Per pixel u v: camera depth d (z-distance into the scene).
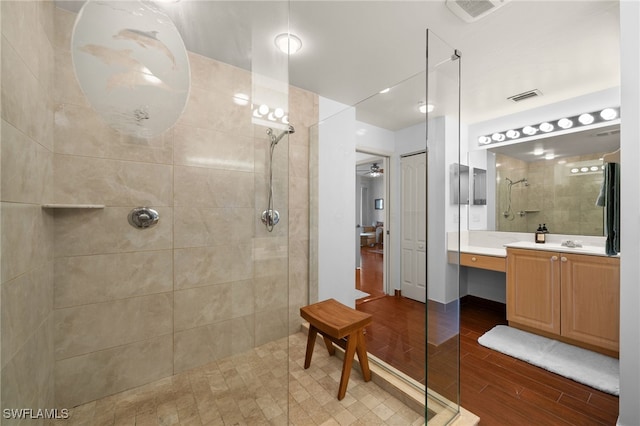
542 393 1.60
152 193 1.59
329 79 2.27
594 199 2.41
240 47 1.64
